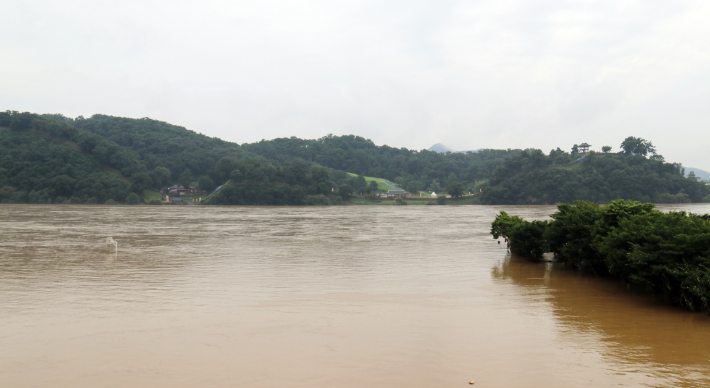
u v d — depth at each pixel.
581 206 24.50
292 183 179.00
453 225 59.78
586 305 15.67
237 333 12.27
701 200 170.12
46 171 152.00
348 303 15.81
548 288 18.66
